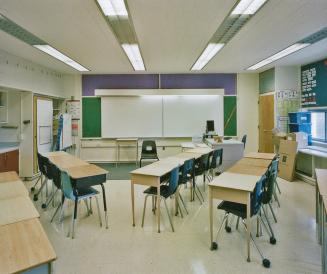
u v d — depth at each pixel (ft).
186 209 12.76
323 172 10.54
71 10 10.60
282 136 19.99
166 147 26.18
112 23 12.14
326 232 7.04
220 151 17.39
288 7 10.58
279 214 12.14
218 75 25.63
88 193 10.69
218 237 9.89
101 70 23.44
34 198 14.37
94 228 10.71
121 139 24.94
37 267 4.08
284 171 18.93
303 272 7.63
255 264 8.04
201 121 26.02
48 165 12.83
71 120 24.75
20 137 18.84
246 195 8.32
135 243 9.42
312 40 15.05
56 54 17.46
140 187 16.88
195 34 13.65
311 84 20.57
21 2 9.86
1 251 4.36
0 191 7.74
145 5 10.20
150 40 14.61
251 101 25.90
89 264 8.04
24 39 14.38
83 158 25.84
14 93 18.78
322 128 18.98
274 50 16.89
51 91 22.50
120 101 25.71
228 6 10.37
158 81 25.52
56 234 10.18
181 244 9.34
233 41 14.99
